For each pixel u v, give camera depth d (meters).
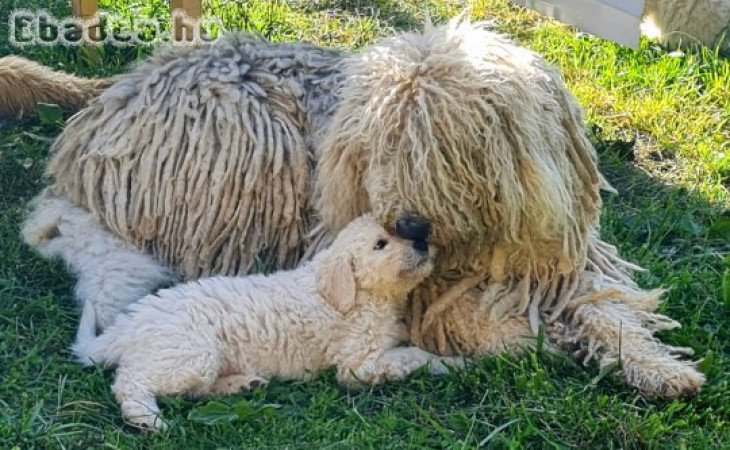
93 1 2.60
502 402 1.79
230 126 2.00
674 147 2.55
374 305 1.82
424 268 1.79
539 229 1.78
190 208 2.01
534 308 1.88
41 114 2.41
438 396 1.81
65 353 1.88
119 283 1.98
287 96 2.04
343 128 1.81
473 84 1.73
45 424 1.74
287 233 2.02
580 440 1.73
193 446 1.70
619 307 1.90
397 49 1.79
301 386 1.83
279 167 1.99
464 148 1.72
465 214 1.76
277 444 1.70
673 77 2.78
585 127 1.93
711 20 2.88
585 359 1.85
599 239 2.07
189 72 2.05
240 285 1.84
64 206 2.10
